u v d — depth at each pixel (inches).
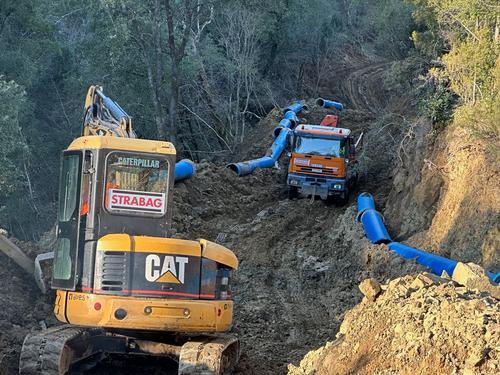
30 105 1626.5
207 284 489.7
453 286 422.9
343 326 466.3
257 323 736.3
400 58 2267.5
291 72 2454.5
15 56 1561.3
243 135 1934.1
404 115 1373.0
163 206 496.7
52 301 629.3
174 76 1753.2
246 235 1058.1
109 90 1769.2
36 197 1581.0
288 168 1325.0
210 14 2021.4
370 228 941.8
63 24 1937.7
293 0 2329.0
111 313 466.3
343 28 2997.0
